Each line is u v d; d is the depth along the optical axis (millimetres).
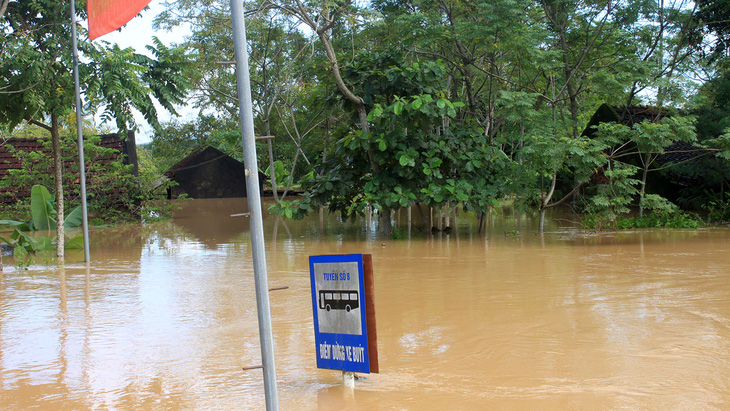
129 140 23656
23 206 21984
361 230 18250
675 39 19984
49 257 13172
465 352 5656
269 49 25531
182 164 35062
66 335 6473
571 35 18844
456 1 17188
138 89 14469
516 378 4922
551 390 4629
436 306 7551
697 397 4453
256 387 4824
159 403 4508
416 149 14484
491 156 15125
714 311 7102
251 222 3537
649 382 4781
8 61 12656
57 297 8539
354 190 15734
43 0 13375
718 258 11188
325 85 18703
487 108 18422
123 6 7809
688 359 5355
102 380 5047
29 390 4828
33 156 21938
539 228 16688
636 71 17359
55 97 13148
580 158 15133
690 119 16016
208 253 13352
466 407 4297
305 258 12125
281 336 6340
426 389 4695
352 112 15641
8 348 6012
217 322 6945
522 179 16203
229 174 35312
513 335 6199
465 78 17844
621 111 21828
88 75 13953
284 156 39062
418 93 14352
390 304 7691
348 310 4625
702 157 18891
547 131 15750
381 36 20906
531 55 15836
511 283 9000
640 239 14469
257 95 26438
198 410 4359
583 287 8609
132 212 23062
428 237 15711
